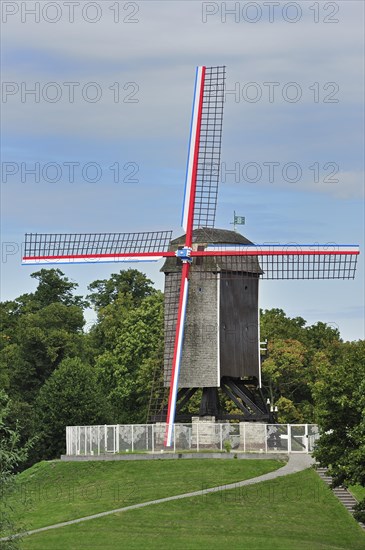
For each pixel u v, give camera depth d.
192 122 118.31
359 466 93.94
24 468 150.62
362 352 102.94
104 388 164.25
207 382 117.25
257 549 92.38
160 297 164.75
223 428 116.88
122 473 114.12
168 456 116.06
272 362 160.12
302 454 115.50
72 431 125.19
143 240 119.69
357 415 97.31
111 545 93.88
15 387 174.75
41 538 96.44
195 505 103.25
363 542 96.38
